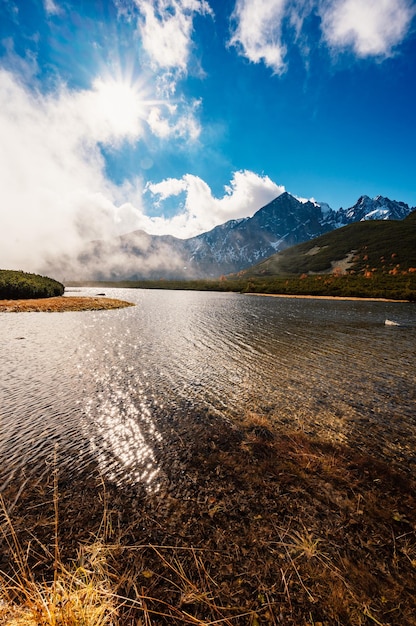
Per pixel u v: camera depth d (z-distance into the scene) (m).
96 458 7.25
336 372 14.67
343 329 28.20
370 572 4.34
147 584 4.05
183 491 6.11
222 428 8.88
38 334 23.39
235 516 5.43
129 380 13.04
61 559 4.41
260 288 110.25
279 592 4.00
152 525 5.18
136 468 6.89
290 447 7.88
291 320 34.91
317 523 5.29
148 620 3.52
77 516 5.36
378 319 36.41
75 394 11.29
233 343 21.34
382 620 3.64
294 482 6.45
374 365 15.97
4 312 37.19
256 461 7.22
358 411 10.22
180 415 9.71
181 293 118.31
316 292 93.62
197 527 5.15
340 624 3.59
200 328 28.36
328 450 7.77
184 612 3.68
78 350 18.34
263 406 10.53
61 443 7.89
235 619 3.63
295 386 12.62
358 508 5.69
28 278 57.00
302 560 4.51
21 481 6.32
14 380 12.65
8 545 4.69
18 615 3.24
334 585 4.12
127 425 8.97
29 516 5.34
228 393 11.73
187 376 13.78
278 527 5.17
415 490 6.27
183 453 7.54
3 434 8.25
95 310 43.91
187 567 4.35
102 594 3.71
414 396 11.66
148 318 36.00
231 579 4.17
